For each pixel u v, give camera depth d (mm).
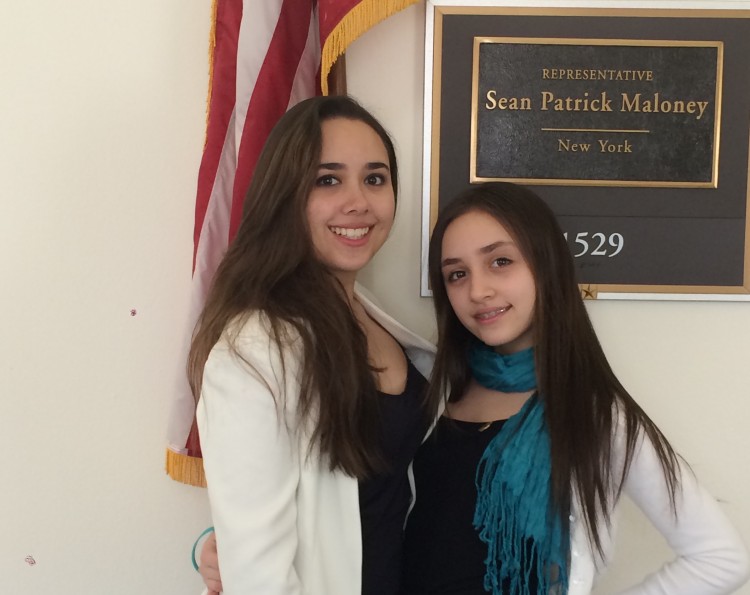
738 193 1102
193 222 1124
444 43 1083
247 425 709
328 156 817
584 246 1109
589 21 1081
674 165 1098
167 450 1037
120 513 1149
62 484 1139
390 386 878
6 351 1116
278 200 797
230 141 1021
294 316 763
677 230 1106
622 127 1092
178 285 1131
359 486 817
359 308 944
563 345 859
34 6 1084
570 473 818
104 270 1121
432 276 954
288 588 703
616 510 869
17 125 1093
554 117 1091
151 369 1138
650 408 1145
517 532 827
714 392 1141
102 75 1101
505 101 1089
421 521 906
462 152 1096
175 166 1118
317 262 823
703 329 1133
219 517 710
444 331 954
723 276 1110
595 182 1097
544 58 1084
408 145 1120
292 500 741
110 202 1115
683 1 1074
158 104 1109
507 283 858
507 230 863
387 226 888
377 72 1111
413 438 882
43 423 1129
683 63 1085
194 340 837
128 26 1098
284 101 1007
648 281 1112
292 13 1014
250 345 733
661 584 837
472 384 979
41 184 1102
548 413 843
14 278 1108
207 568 856
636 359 1138
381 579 835
